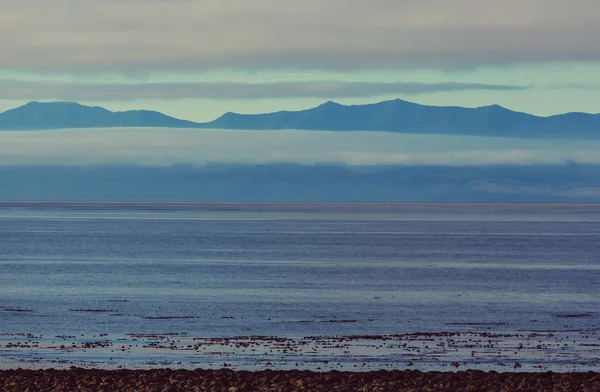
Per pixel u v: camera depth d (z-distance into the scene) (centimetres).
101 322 16975
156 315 18075
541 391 9569
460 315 18338
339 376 10281
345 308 19450
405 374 10575
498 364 12444
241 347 13888
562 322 17288
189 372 10731
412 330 16088
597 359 12862
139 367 12069
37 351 13425
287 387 9694
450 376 10362
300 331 15875
